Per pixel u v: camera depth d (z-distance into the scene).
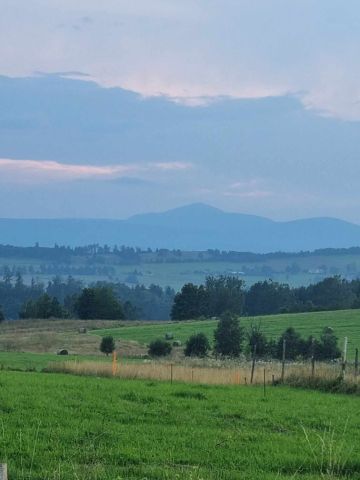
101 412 24.53
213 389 35.06
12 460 16.53
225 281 199.75
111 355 95.19
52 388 31.31
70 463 16.31
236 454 18.62
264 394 33.59
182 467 16.97
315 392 36.03
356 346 103.19
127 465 16.75
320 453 19.17
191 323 147.00
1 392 28.91
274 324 131.38
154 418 23.97
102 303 172.88
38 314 174.25
